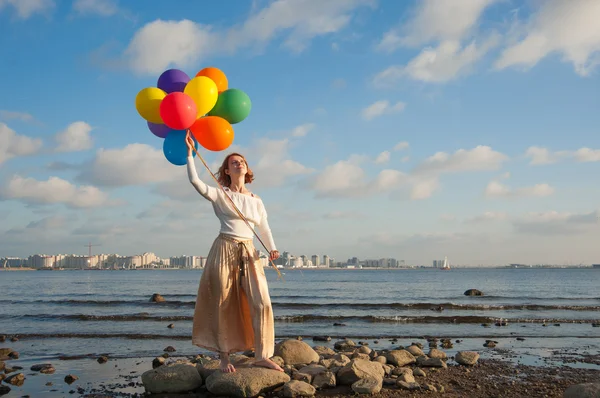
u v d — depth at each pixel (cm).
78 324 1331
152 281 5872
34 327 1267
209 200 500
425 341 1012
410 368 631
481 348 908
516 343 979
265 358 514
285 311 1861
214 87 498
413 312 1812
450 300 2572
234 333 516
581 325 1319
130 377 657
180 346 948
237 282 509
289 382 499
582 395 435
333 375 532
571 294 3195
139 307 2000
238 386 484
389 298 2775
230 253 504
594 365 723
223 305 505
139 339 1040
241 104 514
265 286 517
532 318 1492
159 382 529
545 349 892
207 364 575
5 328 1249
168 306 2045
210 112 525
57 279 6825
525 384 567
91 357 819
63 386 602
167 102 465
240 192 525
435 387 529
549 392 527
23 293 3228
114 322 1377
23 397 545
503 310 1894
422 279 6856
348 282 5638
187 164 490
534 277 7900
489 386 554
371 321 1416
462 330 1214
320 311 1858
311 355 660
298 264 19438
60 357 815
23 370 711
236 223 508
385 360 673
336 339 1047
